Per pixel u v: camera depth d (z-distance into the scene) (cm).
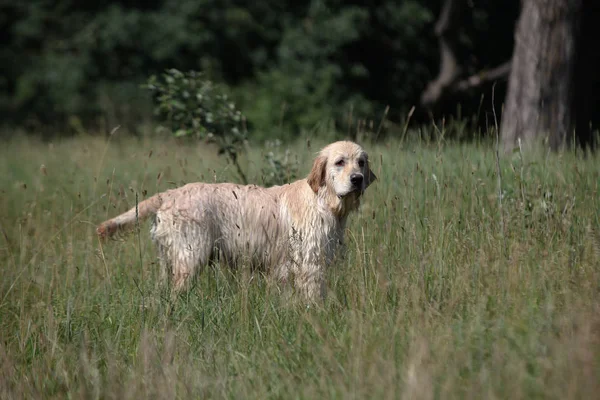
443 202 1115
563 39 1927
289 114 3206
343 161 1002
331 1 3494
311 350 799
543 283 863
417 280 911
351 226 1095
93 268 1071
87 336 882
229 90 3447
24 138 3158
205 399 748
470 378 692
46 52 4056
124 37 3678
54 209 1316
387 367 715
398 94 3606
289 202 1034
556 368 676
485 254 931
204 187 1036
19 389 793
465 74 3484
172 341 823
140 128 2988
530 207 1083
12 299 1009
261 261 1031
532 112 1942
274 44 3762
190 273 998
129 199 1334
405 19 3506
